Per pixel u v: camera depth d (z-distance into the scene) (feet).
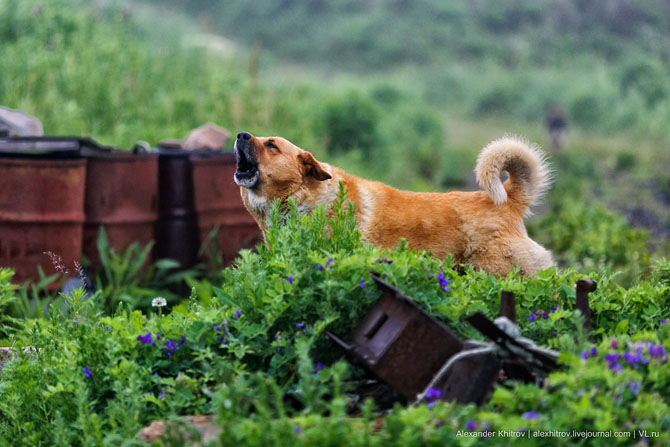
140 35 107.55
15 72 69.97
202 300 37.17
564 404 16.16
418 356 18.35
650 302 23.82
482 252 29.40
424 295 20.58
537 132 167.43
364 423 15.90
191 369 20.97
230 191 41.09
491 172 29.17
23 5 82.33
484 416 15.39
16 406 21.61
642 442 15.85
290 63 238.89
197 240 41.22
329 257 21.09
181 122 69.82
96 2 110.73
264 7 264.52
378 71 236.63
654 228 70.69
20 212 37.14
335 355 20.58
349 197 29.60
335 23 261.03
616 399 16.52
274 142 29.48
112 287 38.06
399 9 271.90
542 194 30.60
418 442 15.02
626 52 259.19
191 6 255.09
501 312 19.47
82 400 18.92
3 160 37.04
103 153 41.37
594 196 94.02
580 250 52.34
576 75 215.31
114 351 20.57
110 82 73.41
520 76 208.44
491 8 279.90
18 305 35.37
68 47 79.56
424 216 29.68
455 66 230.89
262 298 20.94
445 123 172.24
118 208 39.32
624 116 173.68
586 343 18.17
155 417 19.70
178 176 40.91
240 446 15.65
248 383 17.90
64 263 37.58
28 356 23.47
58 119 63.72
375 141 93.81
